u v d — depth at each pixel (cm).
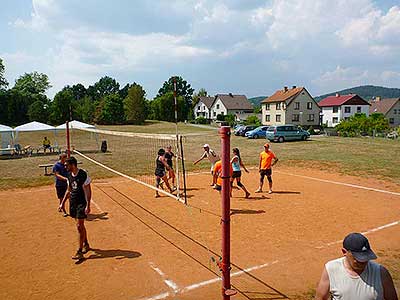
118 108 7550
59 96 6900
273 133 3603
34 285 603
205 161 2277
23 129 2820
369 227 906
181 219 986
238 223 944
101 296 562
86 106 7506
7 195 1341
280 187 1434
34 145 3841
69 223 965
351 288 290
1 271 662
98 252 748
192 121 8225
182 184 1512
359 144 3250
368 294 286
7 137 3250
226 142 488
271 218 988
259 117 8406
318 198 1231
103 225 936
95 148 3362
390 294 293
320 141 3609
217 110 9288
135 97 7838
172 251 750
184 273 643
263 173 1312
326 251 746
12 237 852
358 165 1967
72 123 3062
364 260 279
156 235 853
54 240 828
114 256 725
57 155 2828
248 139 4041
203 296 561
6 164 2270
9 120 6950
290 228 899
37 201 1239
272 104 7125
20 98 7231
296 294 565
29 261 707
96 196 1288
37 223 967
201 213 1045
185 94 11944
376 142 3453
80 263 692
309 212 1049
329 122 7719
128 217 1009
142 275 637
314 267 668
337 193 1314
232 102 9156
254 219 980
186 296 561
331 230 884
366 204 1145
